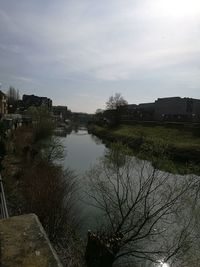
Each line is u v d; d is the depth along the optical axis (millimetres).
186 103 72500
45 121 35781
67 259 9078
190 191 11938
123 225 11992
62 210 12219
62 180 16609
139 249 11375
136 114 87312
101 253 9078
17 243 1828
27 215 2227
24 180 15922
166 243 11445
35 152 24828
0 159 14469
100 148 43500
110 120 81125
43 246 1815
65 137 65375
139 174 13641
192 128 43594
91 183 16438
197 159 27031
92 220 12906
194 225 11922
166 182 12227
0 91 60938
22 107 100938
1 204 5676
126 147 14516
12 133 33969
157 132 46250
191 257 10758
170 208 11438
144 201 12211
